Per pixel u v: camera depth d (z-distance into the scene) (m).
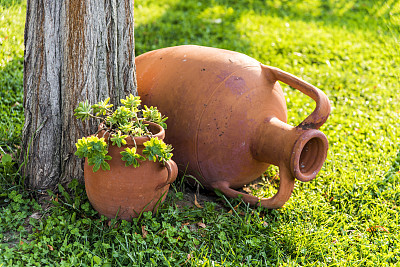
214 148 3.60
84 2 3.32
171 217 3.51
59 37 3.46
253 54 7.37
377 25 9.17
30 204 3.52
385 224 3.79
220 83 3.59
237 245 3.34
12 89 5.54
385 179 4.46
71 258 2.96
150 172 3.16
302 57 7.49
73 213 3.35
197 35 8.07
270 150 3.58
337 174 4.57
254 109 3.61
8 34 5.88
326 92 6.52
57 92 3.56
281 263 3.27
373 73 7.23
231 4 9.89
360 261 3.34
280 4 10.18
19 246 3.05
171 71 3.85
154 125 3.36
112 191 3.15
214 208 3.80
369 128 5.57
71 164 3.65
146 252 3.13
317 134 3.49
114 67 3.65
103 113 3.29
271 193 4.12
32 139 3.64
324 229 3.63
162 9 9.33
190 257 3.16
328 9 10.24
